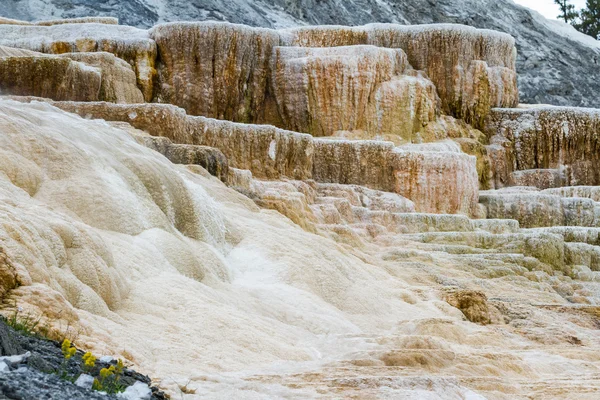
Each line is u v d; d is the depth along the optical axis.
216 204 26.06
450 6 90.69
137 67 49.97
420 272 33.31
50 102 36.09
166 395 11.98
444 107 55.78
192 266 21.56
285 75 52.53
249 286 23.33
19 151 21.17
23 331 12.35
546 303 31.91
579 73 91.38
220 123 41.06
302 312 22.11
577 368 20.61
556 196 48.22
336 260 26.95
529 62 90.19
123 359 13.47
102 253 17.36
